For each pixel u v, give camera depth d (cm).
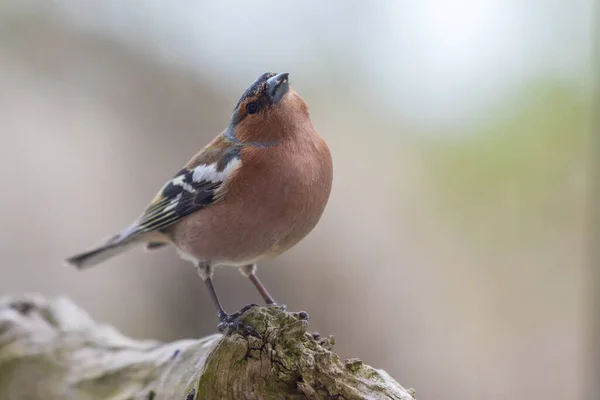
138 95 1401
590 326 962
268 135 592
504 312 1281
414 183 1391
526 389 1180
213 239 623
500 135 1368
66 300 851
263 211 590
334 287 1240
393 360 1209
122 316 1198
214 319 1208
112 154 1332
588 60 1218
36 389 724
